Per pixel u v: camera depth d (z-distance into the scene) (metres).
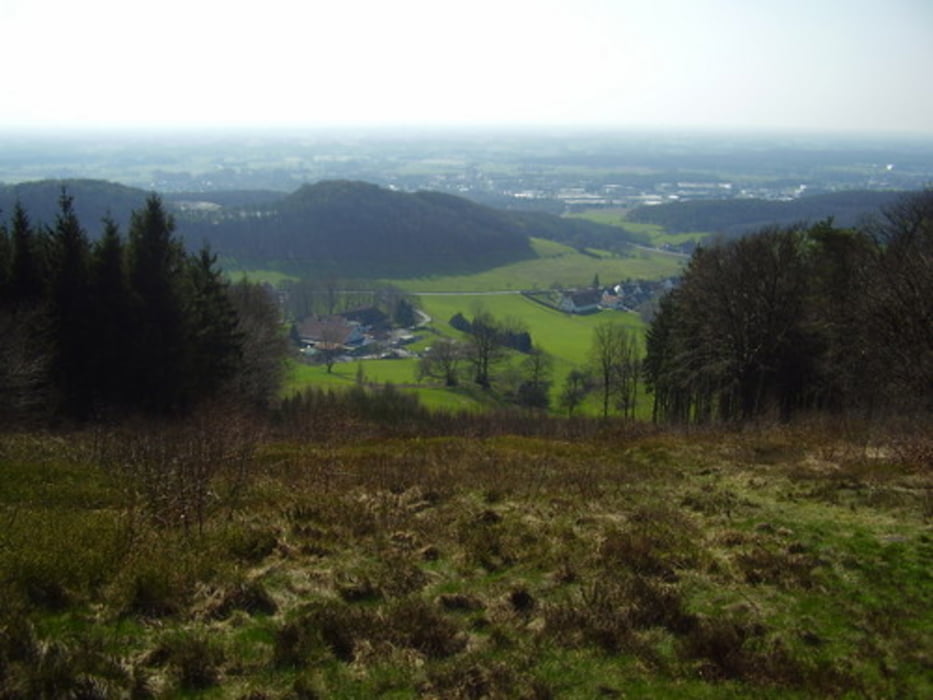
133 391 26.48
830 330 27.70
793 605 7.33
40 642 5.71
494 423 30.44
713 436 19.09
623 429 23.12
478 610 7.21
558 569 8.20
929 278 20.08
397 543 9.12
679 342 34.62
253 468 13.80
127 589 6.85
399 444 19.00
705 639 6.51
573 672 6.06
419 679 5.84
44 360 22.52
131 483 11.49
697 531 9.84
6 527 8.26
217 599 6.95
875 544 8.93
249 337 37.03
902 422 17.94
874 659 6.26
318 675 5.81
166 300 27.77
